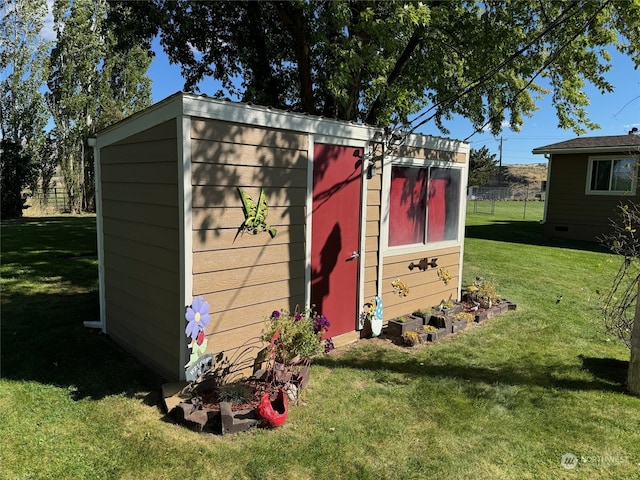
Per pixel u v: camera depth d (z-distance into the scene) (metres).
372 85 7.30
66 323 5.20
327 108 8.55
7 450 2.71
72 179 25.14
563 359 4.61
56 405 3.28
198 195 3.36
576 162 14.04
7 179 21.42
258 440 2.96
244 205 3.68
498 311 6.27
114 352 4.36
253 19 8.63
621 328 4.29
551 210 14.69
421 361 4.46
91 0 23.61
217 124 3.44
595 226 13.65
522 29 7.72
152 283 3.84
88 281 7.29
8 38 22.88
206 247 3.45
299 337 3.75
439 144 5.79
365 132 4.76
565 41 7.68
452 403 3.59
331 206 4.52
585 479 2.70
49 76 24.20
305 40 7.87
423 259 5.84
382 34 6.24
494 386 3.93
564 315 6.23
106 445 2.82
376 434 3.09
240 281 3.72
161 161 3.53
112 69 25.19
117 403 3.34
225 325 3.65
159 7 8.16
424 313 5.52
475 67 8.23
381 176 5.07
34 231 13.98
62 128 24.83
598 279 8.42
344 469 2.70
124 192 4.18
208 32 9.21
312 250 4.36
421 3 6.29
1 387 3.51
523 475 2.72
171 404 3.24
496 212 25.91
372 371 4.18
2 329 4.94
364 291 5.04
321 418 3.28
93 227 15.56
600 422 3.36
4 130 23.17
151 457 2.72
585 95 8.77
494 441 3.06
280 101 9.74
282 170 3.98
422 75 8.49
